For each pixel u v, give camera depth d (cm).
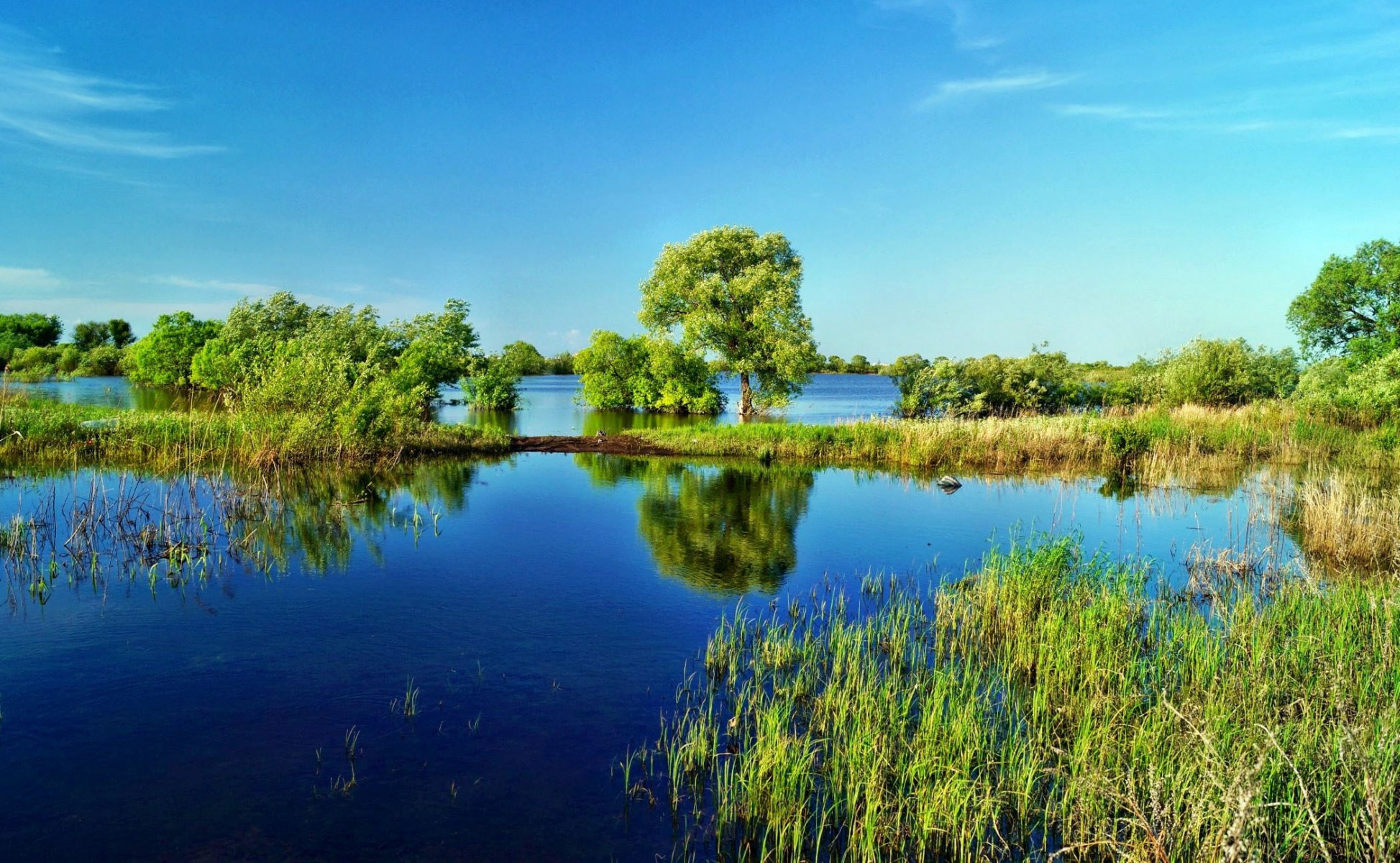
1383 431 2666
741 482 2284
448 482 2155
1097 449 2691
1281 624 915
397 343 4934
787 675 856
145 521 1509
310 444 2361
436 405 5262
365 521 1605
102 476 1956
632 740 715
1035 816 604
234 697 785
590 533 1552
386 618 1027
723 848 563
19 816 577
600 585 1196
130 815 584
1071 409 4116
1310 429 2817
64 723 721
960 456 2694
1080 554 1162
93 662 859
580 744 706
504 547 1424
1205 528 1634
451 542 1451
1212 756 555
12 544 1295
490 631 986
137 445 2275
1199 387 3856
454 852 551
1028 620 976
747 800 599
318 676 840
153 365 5425
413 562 1305
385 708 768
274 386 2419
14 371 6419
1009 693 803
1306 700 675
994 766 657
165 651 897
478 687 821
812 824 592
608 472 2442
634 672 866
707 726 734
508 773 656
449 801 613
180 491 1792
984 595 1074
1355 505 1527
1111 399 4369
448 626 1003
